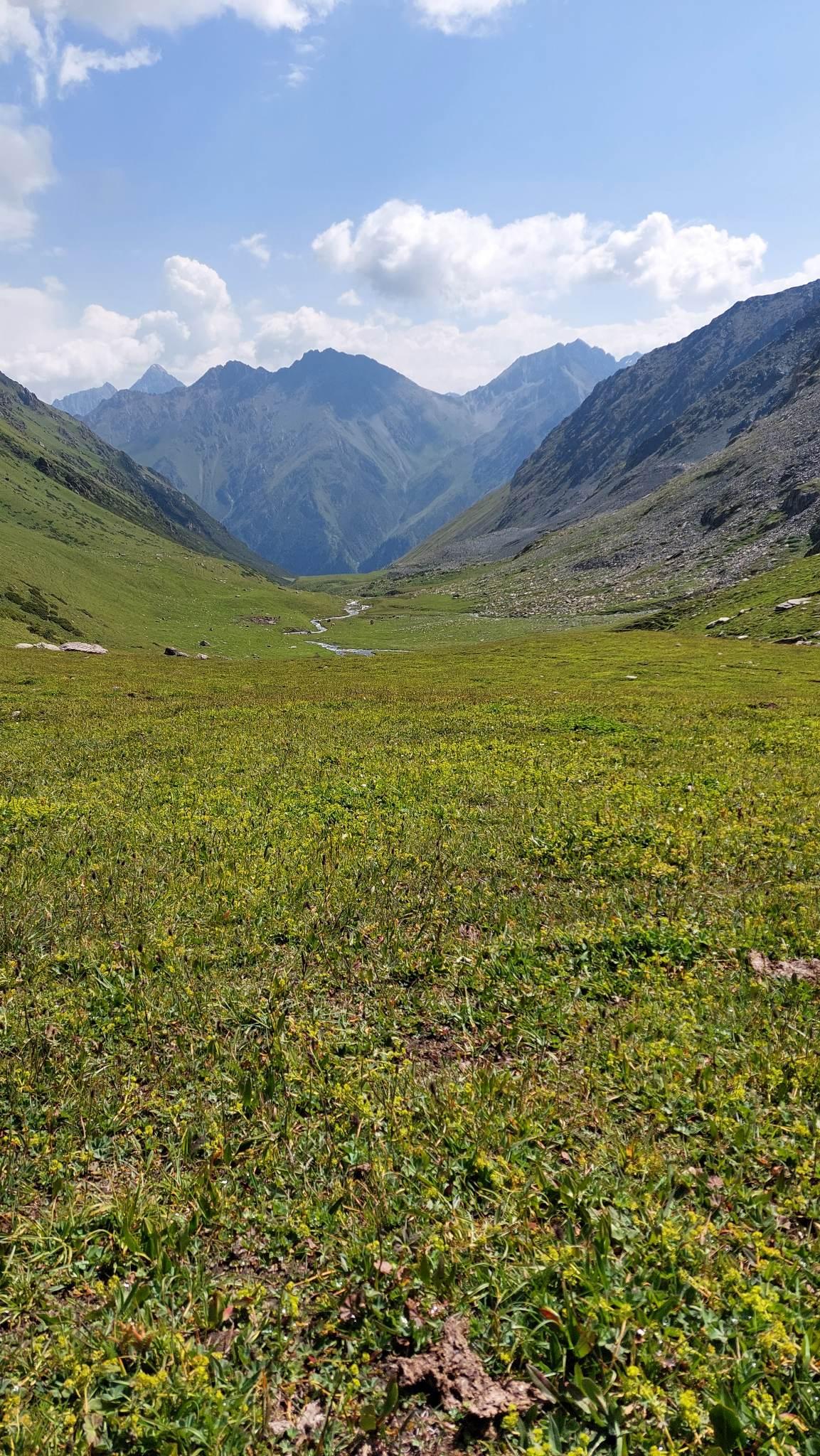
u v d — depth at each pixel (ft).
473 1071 27.84
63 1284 19.35
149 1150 23.88
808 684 174.91
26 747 86.99
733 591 470.39
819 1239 19.07
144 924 38.40
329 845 49.70
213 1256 20.21
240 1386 16.43
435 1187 21.84
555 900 41.65
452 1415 15.84
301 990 33.01
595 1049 28.32
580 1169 22.24
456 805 59.31
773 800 59.21
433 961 35.06
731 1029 28.91
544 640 389.60
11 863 46.68
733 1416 14.75
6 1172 22.54
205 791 65.72
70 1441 15.37
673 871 44.80
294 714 116.78
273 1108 25.38
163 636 599.57
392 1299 18.47
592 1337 16.74
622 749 83.46
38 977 33.55
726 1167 22.13
